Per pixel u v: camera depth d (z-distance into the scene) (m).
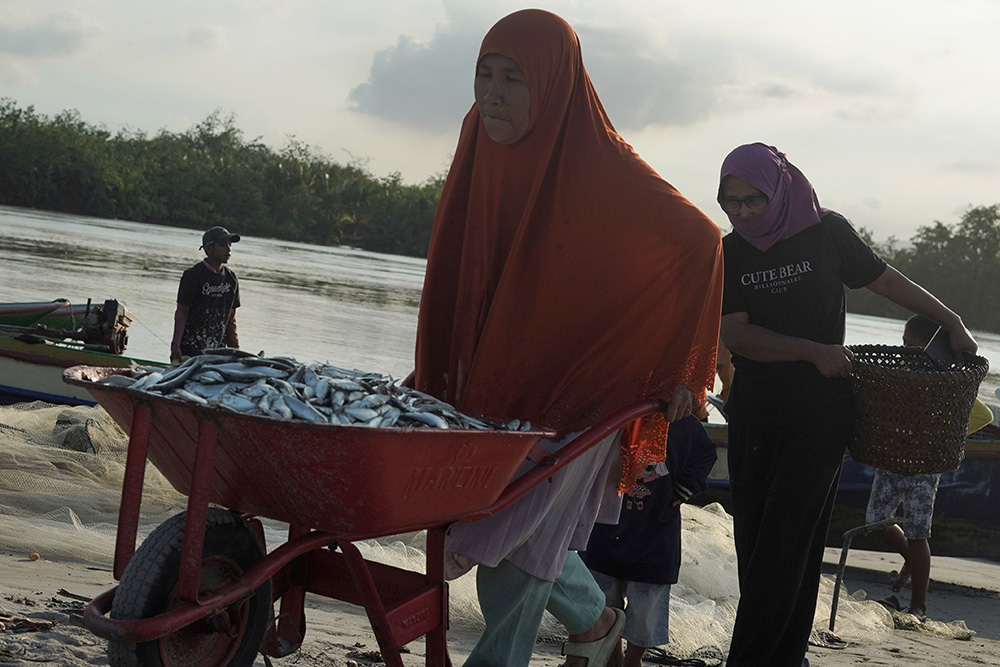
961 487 9.33
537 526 3.12
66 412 7.65
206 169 118.06
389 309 32.84
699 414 3.63
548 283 3.33
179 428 2.46
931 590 8.75
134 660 2.45
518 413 3.35
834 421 4.04
